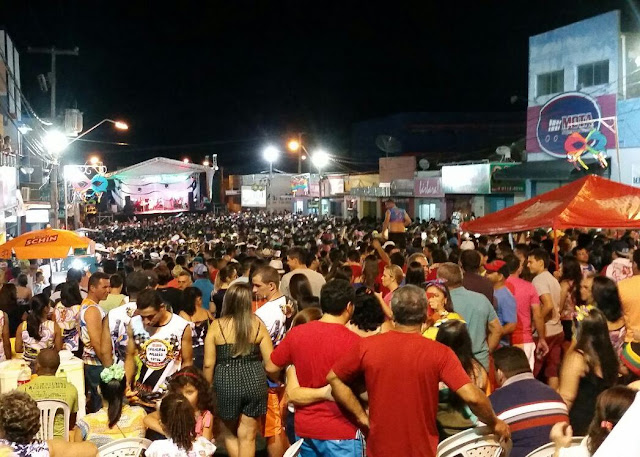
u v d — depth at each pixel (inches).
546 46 1138.7
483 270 415.2
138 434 226.8
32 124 1026.1
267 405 260.5
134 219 2128.4
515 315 304.2
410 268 314.0
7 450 175.5
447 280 265.6
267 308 284.7
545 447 175.6
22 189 1078.4
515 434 183.5
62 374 279.9
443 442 175.6
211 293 438.3
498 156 1501.0
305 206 2322.8
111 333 259.0
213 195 3036.4
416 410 170.6
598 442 143.6
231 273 394.9
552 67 1126.4
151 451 196.2
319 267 482.6
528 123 1184.8
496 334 267.4
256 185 2351.1
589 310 210.4
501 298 305.4
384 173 1791.3
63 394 229.8
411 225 1037.2
